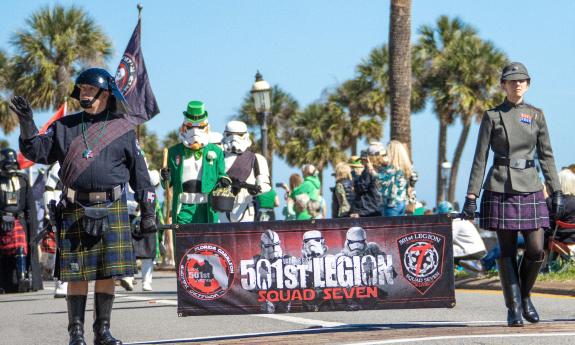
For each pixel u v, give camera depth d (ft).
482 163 41.83
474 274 77.25
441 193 304.91
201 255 41.42
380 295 41.52
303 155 334.24
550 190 42.09
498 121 41.70
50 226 37.19
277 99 337.52
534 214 41.37
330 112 326.85
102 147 35.01
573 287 62.64
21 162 111.75
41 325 53.16
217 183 61.16
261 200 91.30
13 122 245.45
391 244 41.60
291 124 338.34
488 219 41.65
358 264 41.57
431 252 41.60
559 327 39.70
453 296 41.57
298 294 41.50
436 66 284.00
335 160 330.75
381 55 312.91
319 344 35.70
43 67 222.28
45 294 84.07
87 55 225.15
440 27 290.76
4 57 227.61
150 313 57.36
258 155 66.28
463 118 284.41
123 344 40.40
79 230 34.88
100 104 35.70
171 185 62.80
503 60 280.72
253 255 41.55
